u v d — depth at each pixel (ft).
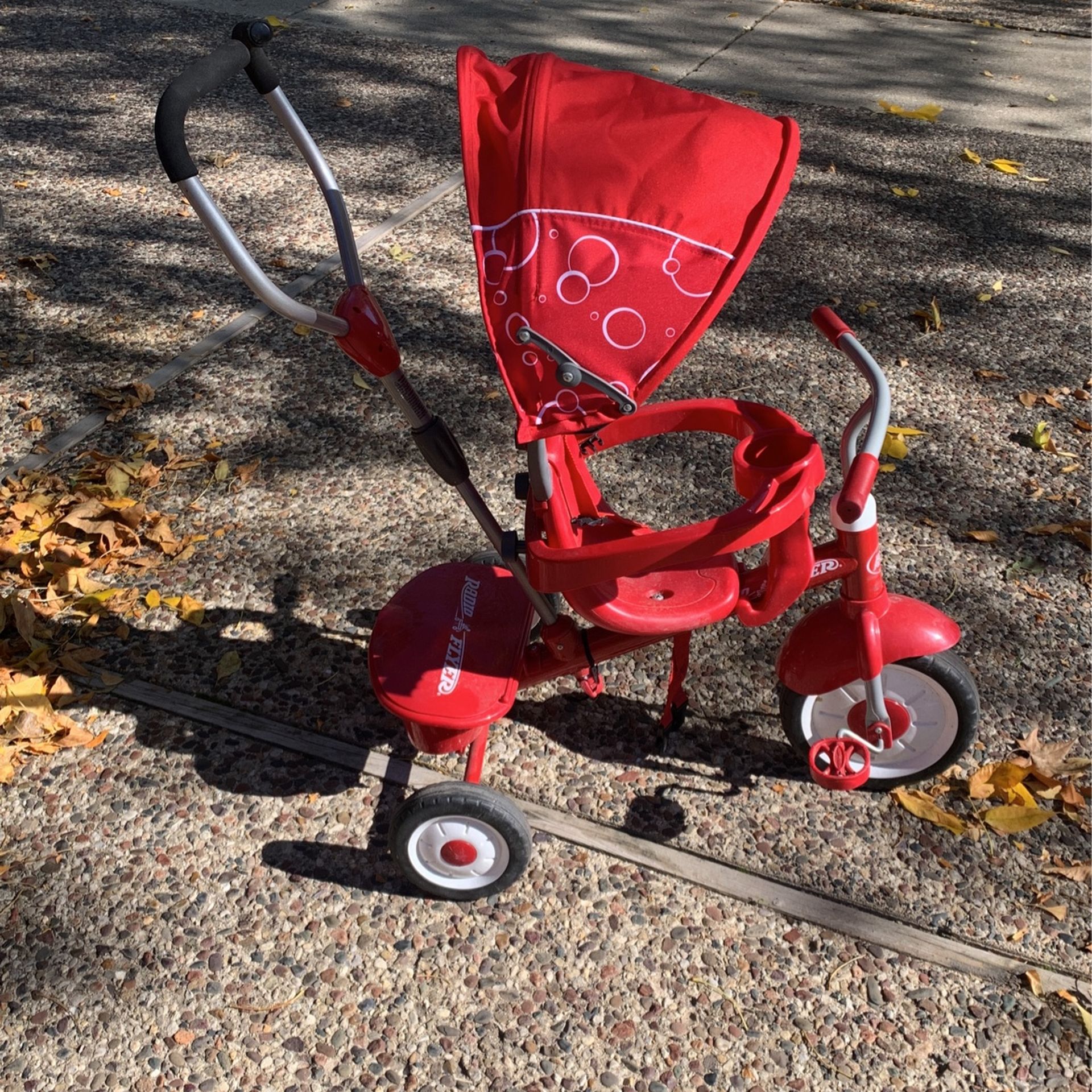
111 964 7.16
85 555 10.12
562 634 7.53
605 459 11.42
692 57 21.39
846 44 22.50
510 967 7.18
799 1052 6.71
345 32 22.21
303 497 10.95
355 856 7.87
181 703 8.95
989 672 9.11
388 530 10.57
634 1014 6.91
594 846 7.89
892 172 17.21
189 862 7.80
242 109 18.75
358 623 9.62
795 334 13.38
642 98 5.85
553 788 8.30
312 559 10.25
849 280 14.48
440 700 7.47
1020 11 24.95
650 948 7.27
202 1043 6.75
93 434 11.68
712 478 11.17
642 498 10.89
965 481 11.15
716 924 7.41
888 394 6.59
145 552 10.34
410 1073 6.62
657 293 5.59
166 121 5.40
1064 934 7.29
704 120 5.75
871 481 6.35
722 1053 6.72
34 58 20.58
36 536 10.36
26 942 7.28
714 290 5.63
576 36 22.29
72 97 19.03
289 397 12.27
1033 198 16.52
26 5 23.34
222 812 8.15
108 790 8.30
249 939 7.33
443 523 10.64
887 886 7.61
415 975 7.13
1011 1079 6.56
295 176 16.67
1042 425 11.53
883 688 7.73
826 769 7.86
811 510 10.82
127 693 9.02
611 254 5.56
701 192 5.61
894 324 13.60
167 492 10.99
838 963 7.18
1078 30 23.67
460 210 15.88
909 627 7.33
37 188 16.25
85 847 7.89
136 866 7.77
